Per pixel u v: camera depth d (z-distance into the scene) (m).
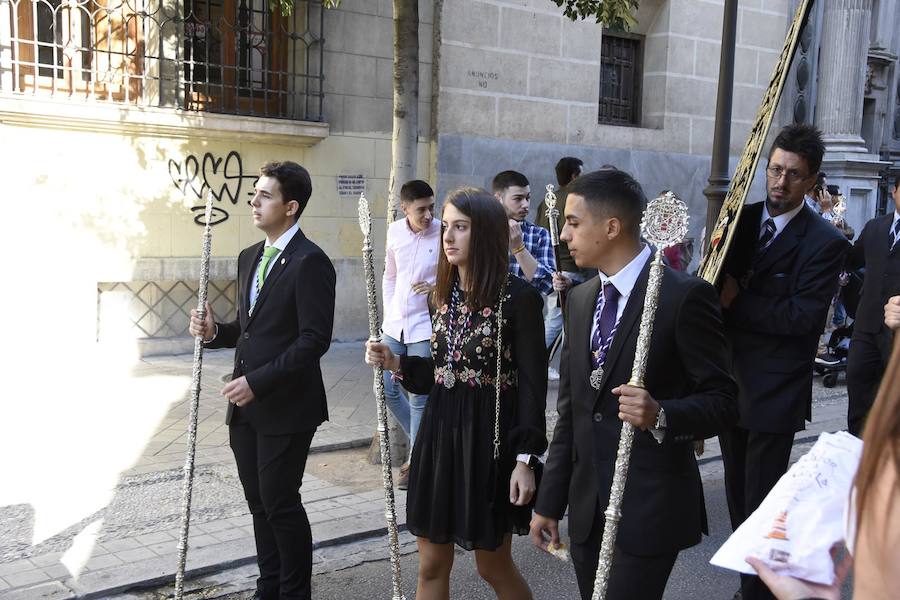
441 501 3.20
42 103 7.86
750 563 1.60
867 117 16.05
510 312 3.17
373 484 5.64
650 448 2.63
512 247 5.81
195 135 8.79
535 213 11.23
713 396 2.57
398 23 5.88
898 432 1.27
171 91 8.74
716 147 6.59
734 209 4.16
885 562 1.26
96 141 8.37
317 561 4.57
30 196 8.10
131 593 4.09
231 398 3.55
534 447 3.09
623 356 2.65
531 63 10.98
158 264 8.77
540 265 6.52
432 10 10.24
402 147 5.93
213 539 4.63
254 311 3.74
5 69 7.90
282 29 9.46
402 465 5.92
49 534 4.62
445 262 3.29
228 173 9.13
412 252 5.64
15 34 7.78
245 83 9.40
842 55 14.02
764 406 3.92
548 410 7.47
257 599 3.92
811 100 14.38
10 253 8.04
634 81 12.68
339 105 9.77
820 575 1.55
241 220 9.27
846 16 13.95
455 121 10.47
